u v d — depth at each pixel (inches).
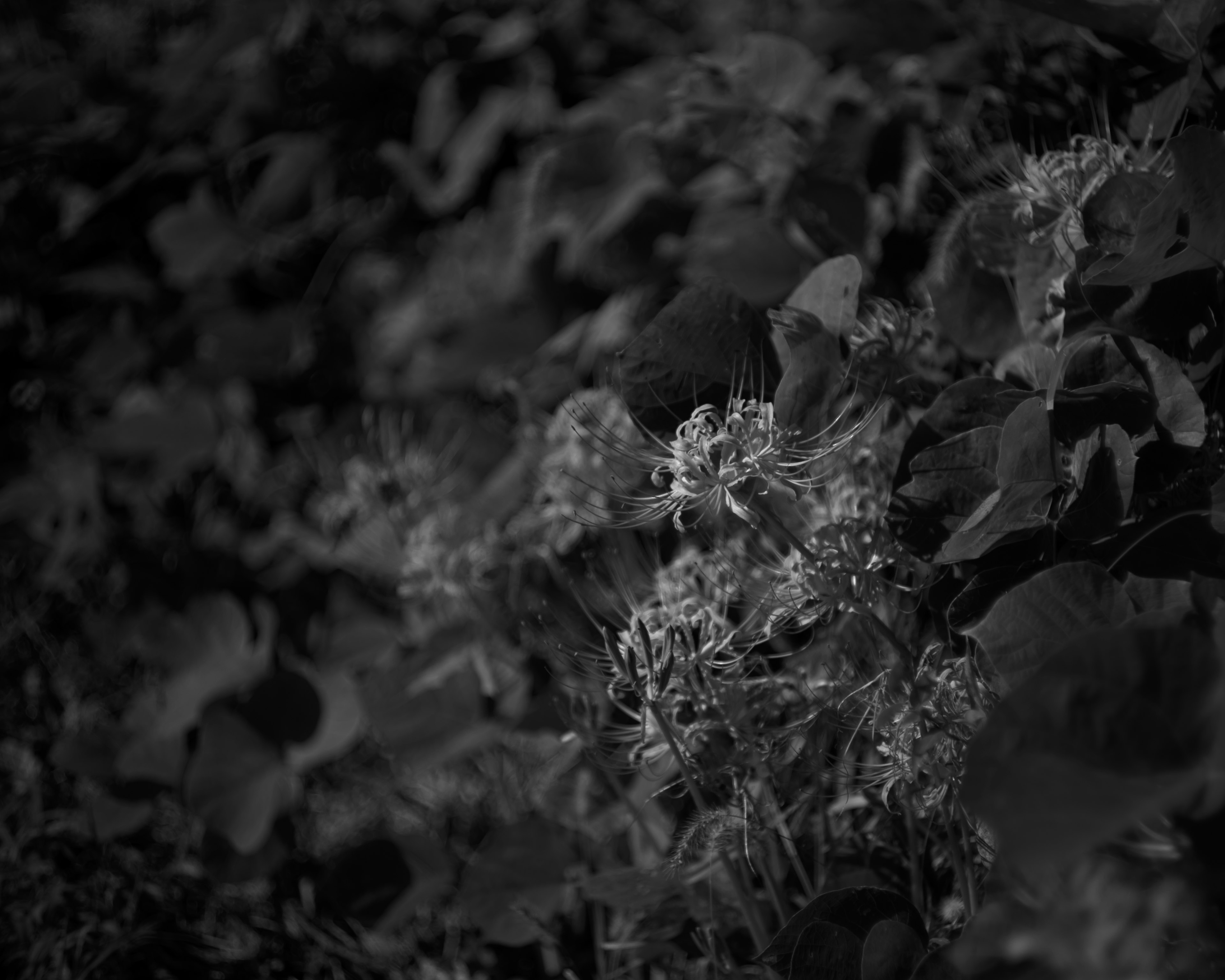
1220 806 51.1
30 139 114.8
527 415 78.7
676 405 62.8
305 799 87.0
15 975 73.3
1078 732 52.1
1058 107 69.4
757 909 63.8
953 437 60.2
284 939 76.2
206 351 107.3
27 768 83.0
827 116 78.4
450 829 81.9
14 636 97.7
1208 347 61.0
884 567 63.0
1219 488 57.5
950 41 76.9
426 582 76.6
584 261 89.0
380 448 93.5
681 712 62.9
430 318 102.7
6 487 112.4
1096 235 60.8
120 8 124.7
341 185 111.7
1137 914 51.1
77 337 120.6
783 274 80.0
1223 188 57.7
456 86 99.7
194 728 88.6
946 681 59.6
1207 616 54.2
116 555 108.8
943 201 74.4
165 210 118.6
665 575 65.0
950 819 60.3
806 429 60.6
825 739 62.7
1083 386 60.4
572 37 99.7
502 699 78.7
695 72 80.3
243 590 101.9
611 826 72.6
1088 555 59.7
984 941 53.6
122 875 78.1
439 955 76.5
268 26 103.5
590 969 72.9
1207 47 66.8
